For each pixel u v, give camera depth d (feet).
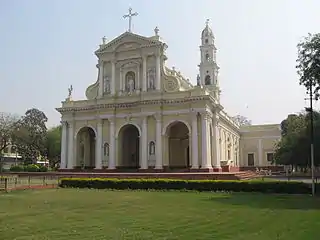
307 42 95.66
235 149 253.24
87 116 176.35
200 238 38.96
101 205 69.21
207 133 151.64
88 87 183.42
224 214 56.49
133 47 171.42
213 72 216.74
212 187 105.29
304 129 119.44
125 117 166.50
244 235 40.60
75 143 176.76
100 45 179.11
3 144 248.32
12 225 47.11
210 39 222.28
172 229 44.06
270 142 271.28
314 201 76.07
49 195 91.20
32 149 265.34
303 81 95.30
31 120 267.59
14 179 119.55
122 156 169.37
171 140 181.47
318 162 113.39
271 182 99.04
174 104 157.07
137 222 49.14
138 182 112.88
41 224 47.83
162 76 165.07
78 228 44.86
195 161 149.69
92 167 180.14
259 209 62.49
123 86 172.04
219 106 168.45
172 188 109.40
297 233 41.73
